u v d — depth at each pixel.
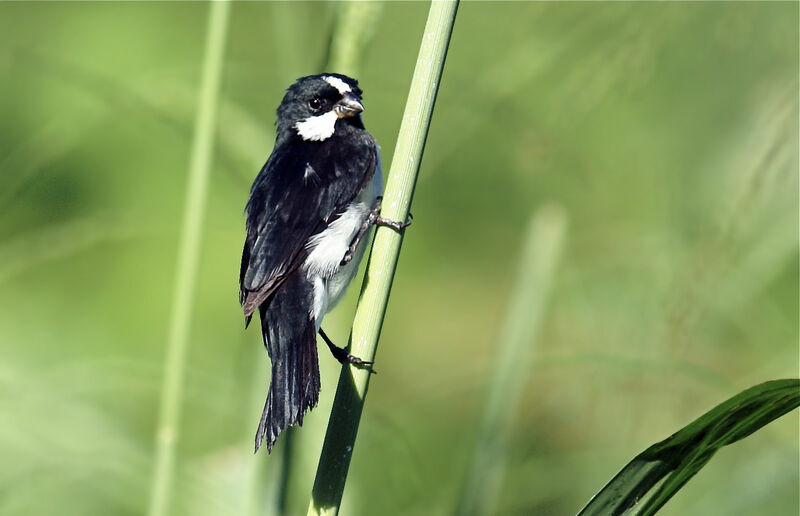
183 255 7.66
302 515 9.22
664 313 9.39
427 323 14.85
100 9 16.67
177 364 7.60
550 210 9.12
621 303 10.29
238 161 9.66
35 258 10.39
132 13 16.77
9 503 8.89
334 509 5.94
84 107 15.37
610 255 10.77
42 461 9.06
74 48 16.23
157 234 15.01
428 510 9.43
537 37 9.62
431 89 6.09
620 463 9.98
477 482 8.59
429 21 6.17
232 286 14.83
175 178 15.48
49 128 11.55
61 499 9.16
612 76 8.66
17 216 14.08
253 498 8.16
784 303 9.91
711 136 9.20
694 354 9.80
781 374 9.84
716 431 5.24
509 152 13.33
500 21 11.88
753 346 9.95
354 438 5.96
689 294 8.92
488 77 10.16
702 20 8.61
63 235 10.49
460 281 15.00
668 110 9.44
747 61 8.70
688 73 9.02
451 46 12.37
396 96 13.45
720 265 8.83
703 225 9.16
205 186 7.68
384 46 12.18
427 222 14.89
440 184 14.39
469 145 13.62
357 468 9.51
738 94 8.77
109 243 14.84
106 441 9.50
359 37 8.85
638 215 10.89
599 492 5.34
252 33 15.16
